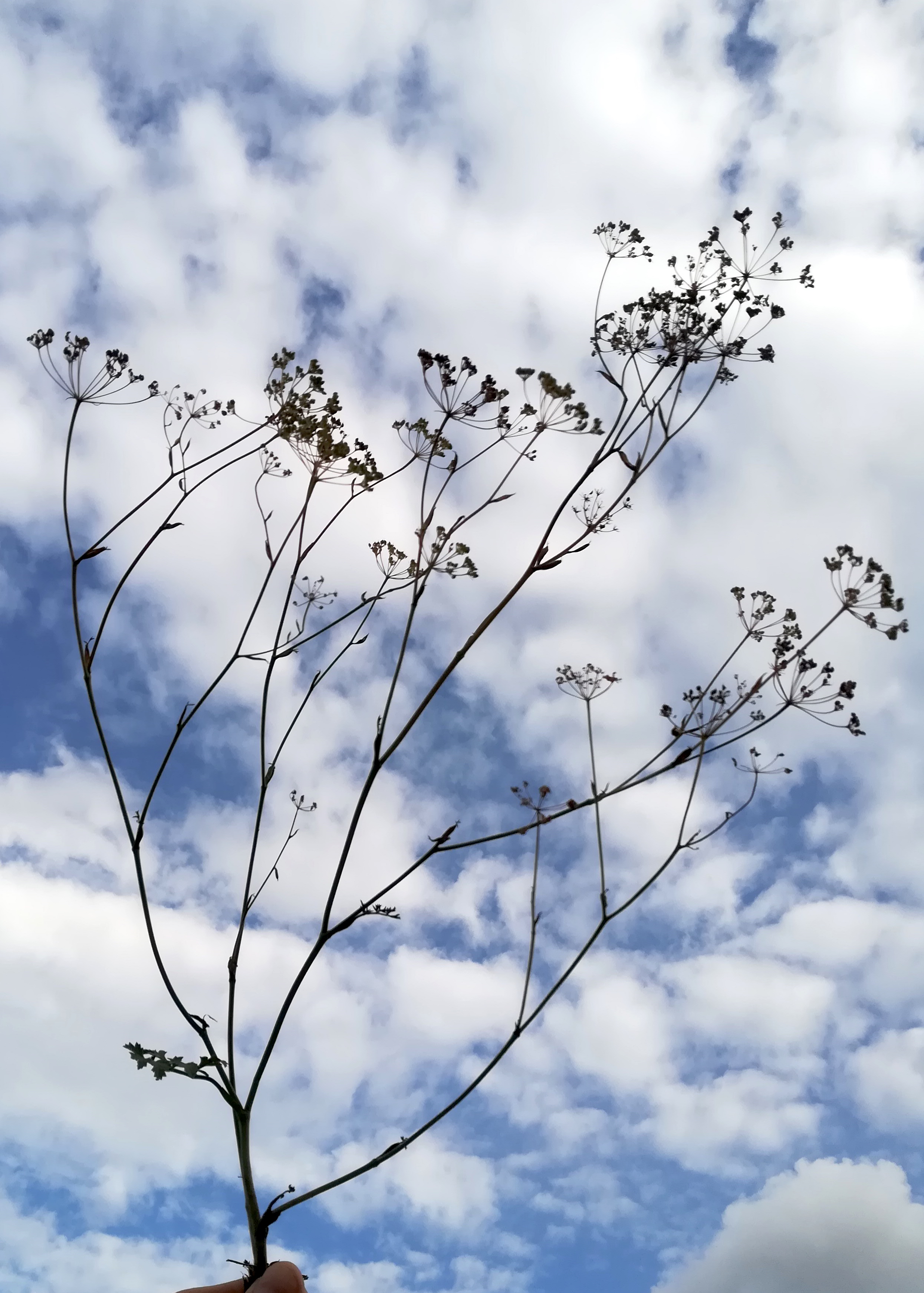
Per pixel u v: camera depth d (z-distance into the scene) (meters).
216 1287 2.25
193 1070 2.38
